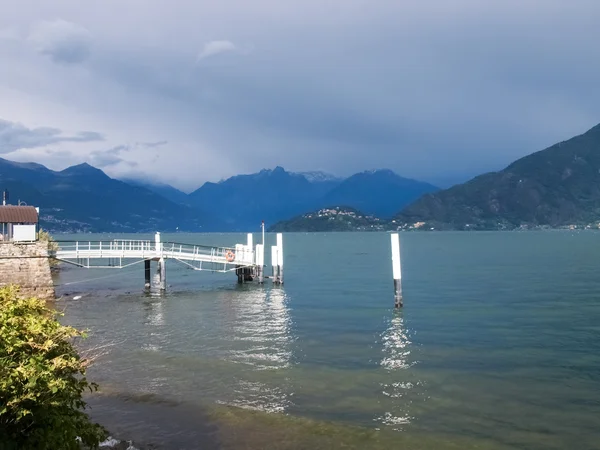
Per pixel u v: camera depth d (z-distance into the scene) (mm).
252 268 56062
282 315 35938
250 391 18797
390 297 45656
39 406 9211
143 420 16078
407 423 15828
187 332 29688
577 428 15336
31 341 9117
